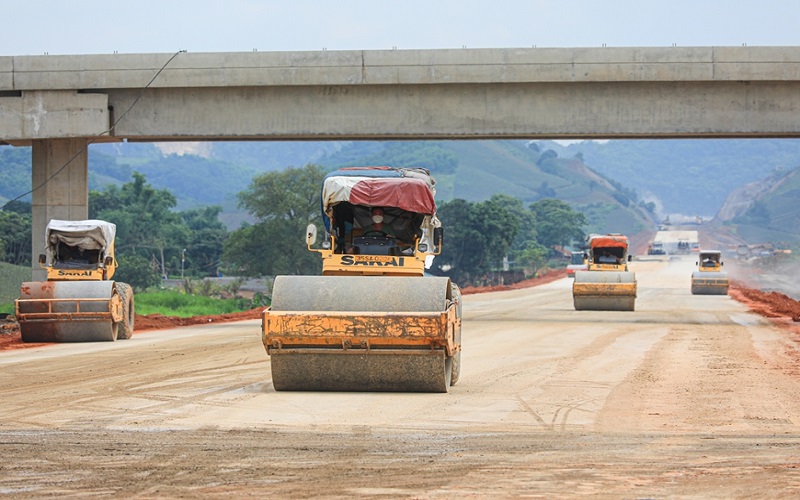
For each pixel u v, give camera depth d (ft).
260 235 582.76
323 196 104.73
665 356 134.41
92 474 53.83
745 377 108.99
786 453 61.77
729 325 205.36
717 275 382.63
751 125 208.74
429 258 109.29
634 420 77.66
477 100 212.02
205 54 211.41
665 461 58.49
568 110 210.79
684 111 209.67
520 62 208.54
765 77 205.57
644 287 451.53
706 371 115.24
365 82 209.97
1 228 637.71
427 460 58.59
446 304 88.53
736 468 56.08
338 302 87.92
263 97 213.87
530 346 150.82
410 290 88.28
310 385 90.94
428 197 104.47
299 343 87.66
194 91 214.28
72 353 139.33
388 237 107.04
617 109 210.18
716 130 209.15
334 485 50.83
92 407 82.89
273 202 584.40
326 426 73.05
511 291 438.40
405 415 78.74
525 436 68.90
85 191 219.20
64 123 213.05
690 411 82.84
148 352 140.15
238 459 58.65
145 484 51.11
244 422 74.74
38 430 70.38
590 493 48.78
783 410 83.71
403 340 86.48
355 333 86.53
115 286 164.66
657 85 209.97
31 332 158.61
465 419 77.20
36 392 93.50
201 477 53.01
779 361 127.65
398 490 49.52
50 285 158.71
